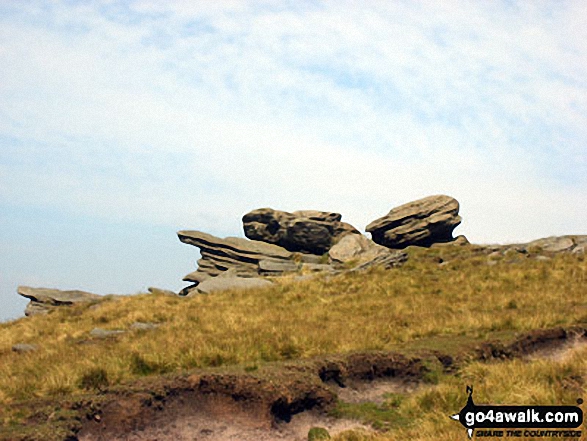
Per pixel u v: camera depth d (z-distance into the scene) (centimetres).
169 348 1712
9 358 1898
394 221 4875
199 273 4769
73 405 1209
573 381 1264
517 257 3350
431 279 2994
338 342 1772
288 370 1402
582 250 3475
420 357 1534
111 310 2858
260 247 4991
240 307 2669
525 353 1636
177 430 1226
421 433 1057
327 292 2928
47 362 1670
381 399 1400
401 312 2298
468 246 3906
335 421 1289
